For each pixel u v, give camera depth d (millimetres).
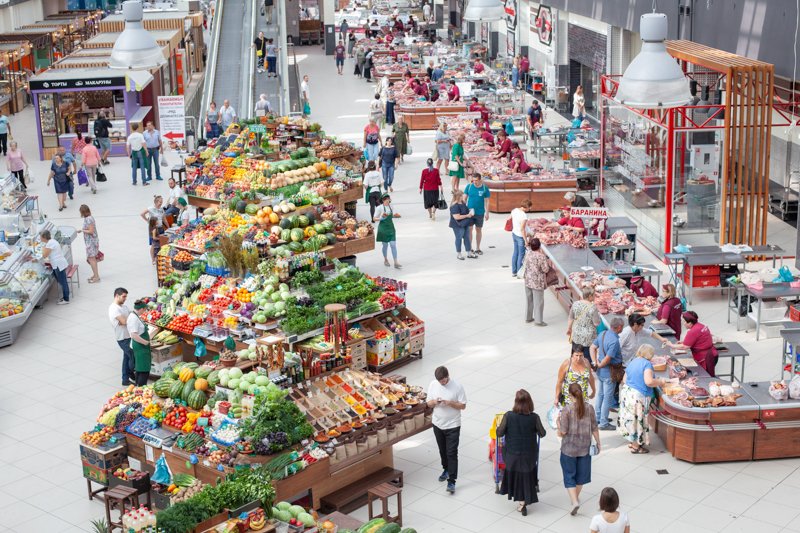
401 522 12148
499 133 29219
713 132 20312
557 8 39094
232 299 16953
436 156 29781
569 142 29234
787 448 13438
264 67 41531
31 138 37125
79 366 17484
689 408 13148
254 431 12188
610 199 25109
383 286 17797
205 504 10438
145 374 16156
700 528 11867
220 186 23984
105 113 34688
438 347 17656
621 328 14453
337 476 12695
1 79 42562
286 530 10711
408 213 26234
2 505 13031
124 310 16234
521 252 20922
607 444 14117
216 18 44531
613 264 18578
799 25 19562
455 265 22047
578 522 12141
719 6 23266
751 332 17688
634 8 29750
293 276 17797
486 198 22281
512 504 12617
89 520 12617
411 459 13961
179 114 30531
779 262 20609
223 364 13773
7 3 48156
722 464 13414
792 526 11859
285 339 15406
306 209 21000
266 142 26594
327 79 49062
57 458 14250
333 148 27672
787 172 21219
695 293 19703
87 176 29531
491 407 15227
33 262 20250
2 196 22781
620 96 13930
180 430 12984
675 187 20719
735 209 20484
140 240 24609
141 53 16500
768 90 19641
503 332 18234
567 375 13641
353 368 14727
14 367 17500
